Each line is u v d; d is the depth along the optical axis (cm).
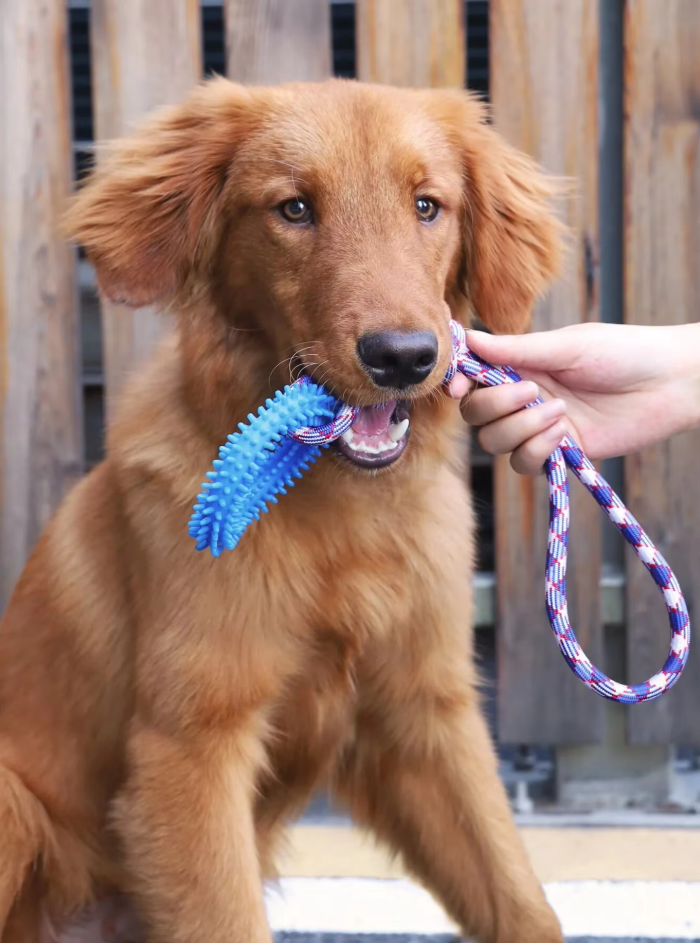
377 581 107
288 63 138
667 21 136
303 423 95
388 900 121
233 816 104
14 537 142
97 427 165
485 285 112
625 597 141
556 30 136
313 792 116
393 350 95
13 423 141
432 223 106
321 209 102
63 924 115
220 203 107
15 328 140
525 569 141
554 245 116
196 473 105
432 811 113
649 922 116
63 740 113
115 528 111
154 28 137
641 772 143
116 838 112
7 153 138
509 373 104
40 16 137
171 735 105
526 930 108
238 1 137
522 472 102
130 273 108
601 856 129
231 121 108
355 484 105
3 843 107
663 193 138
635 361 107
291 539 105
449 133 110
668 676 97
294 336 102
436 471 109
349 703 112
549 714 142
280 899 121
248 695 105
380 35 137
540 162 138
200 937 103
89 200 111
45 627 115
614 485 146
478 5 173
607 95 143
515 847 110
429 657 110
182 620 104
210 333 106
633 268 138
